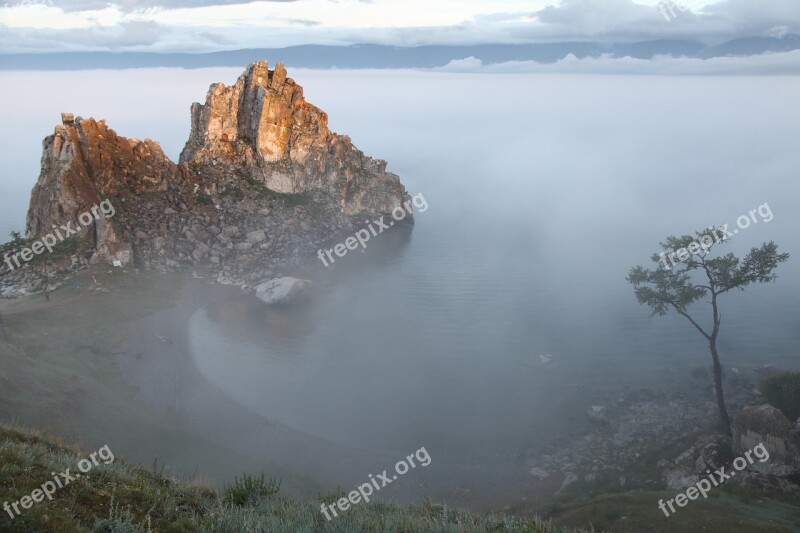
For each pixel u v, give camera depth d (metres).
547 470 47.06
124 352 61.09
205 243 100.69
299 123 127.38
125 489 16.88
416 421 55.69
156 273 88.62
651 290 55.91
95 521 13.91
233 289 90.56
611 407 58.16
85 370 53.72
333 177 130.62
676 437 50.00
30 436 21.72
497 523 20.75
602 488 42.16
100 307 72.75
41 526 12.80
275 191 122.81
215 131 121.81
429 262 117.62
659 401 58.47
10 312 67.38
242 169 121.62
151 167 105.25
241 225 107.62
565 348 74.94
